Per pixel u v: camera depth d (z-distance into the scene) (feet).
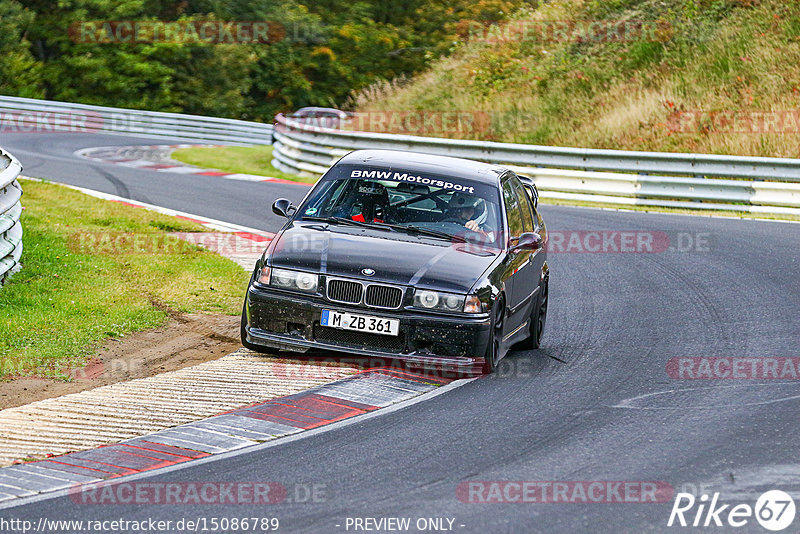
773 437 77.25
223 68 558.15
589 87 349.41
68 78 531.09
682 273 153.48
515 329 102.58
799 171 221.46
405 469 67.97
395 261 92.12
